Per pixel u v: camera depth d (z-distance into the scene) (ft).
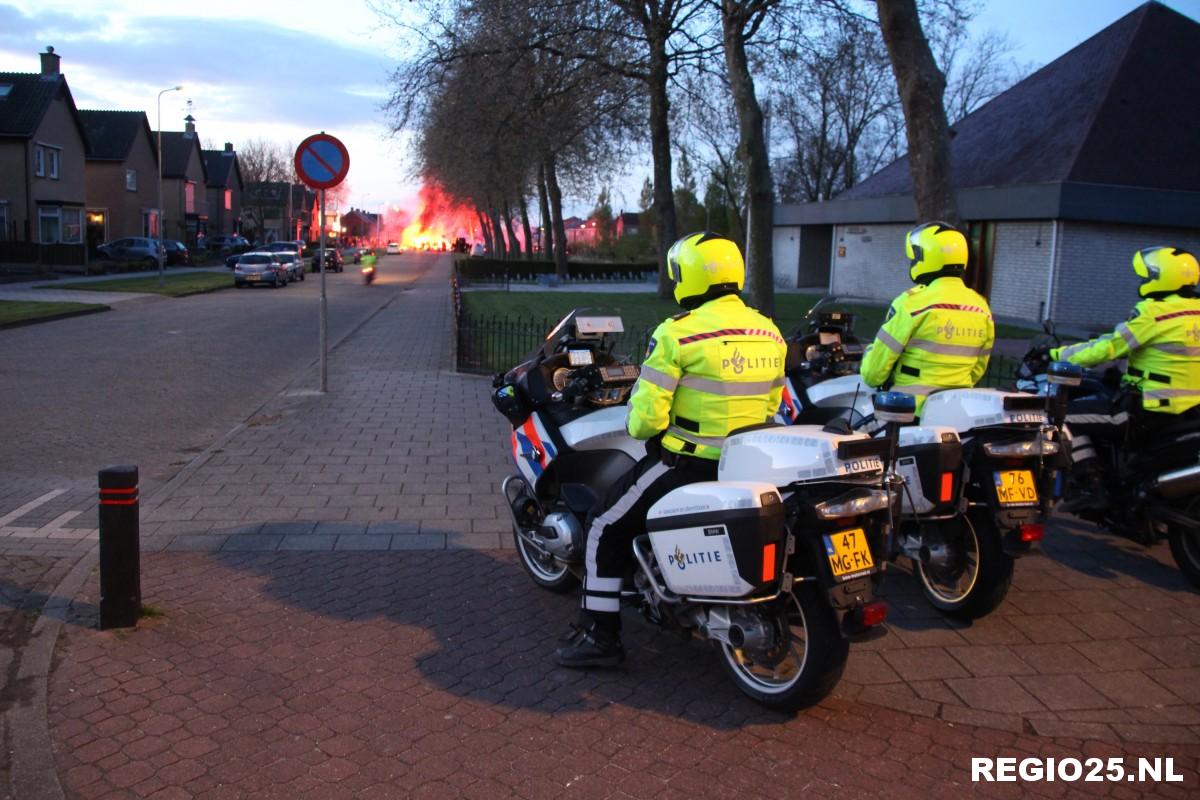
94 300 90.27
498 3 64.95
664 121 85.71
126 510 14.52
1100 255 73.31
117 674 13.12
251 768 10.81
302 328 68.74
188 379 42.06
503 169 82.58
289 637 14.48
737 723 12.03
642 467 13.05
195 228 218.79
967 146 92.17
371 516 20.97
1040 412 14.64
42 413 33.01
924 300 15.90
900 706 12.58
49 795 10.19
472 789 10.45
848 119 152.97
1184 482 16.60
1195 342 17.12
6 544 18.84
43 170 145.79
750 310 12.82
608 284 147.54
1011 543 14.21
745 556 11.09
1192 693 13.07
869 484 11.49
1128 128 76.59
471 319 54.70
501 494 22.94
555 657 13.71
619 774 10.79
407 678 13.16
